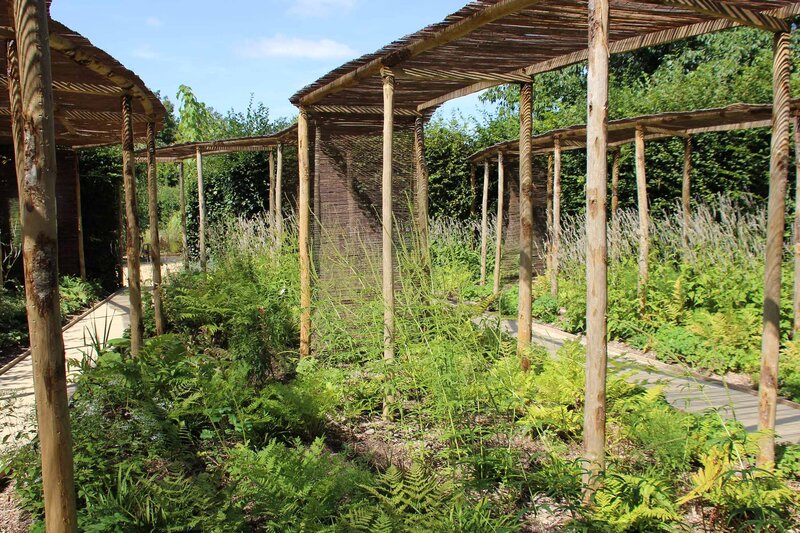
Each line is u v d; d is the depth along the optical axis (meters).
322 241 6.60
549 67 4.95
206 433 3.95
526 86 5.24
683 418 3.87
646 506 2.99
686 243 9.03
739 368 6.21
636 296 7.99
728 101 10.45
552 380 4.46
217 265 9.92
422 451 3.79
